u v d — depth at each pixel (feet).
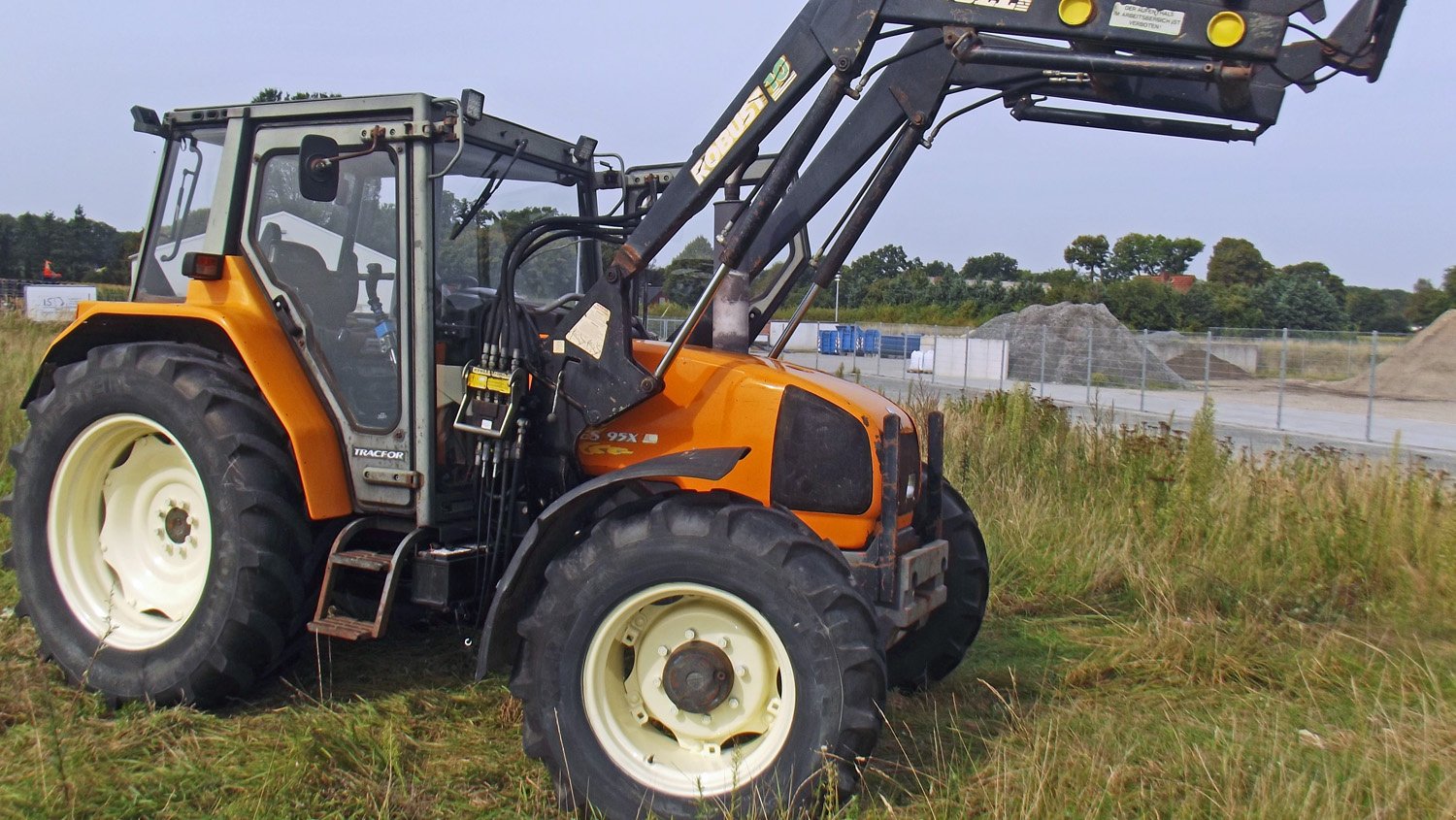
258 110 13.79
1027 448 26.66
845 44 11.89
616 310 12.84
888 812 11.21
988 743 13.19
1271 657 16.61
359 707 13.42
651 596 11.30
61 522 14.26
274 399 13.07
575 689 11.34
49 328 60.49
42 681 13.70
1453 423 61.98
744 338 14.06
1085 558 20.77
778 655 11.03
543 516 11.48
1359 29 11.73
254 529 12.90
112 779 11.30
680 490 12.85
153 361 13.51
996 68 13.41
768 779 10.84
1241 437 52.24
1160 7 11.17
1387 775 11.85
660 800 11.04
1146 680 15.98
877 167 13.92
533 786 11.76
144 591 14.20
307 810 10.87
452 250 13.89
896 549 12.48
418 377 12.96
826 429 12.66
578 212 16.44
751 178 16.08
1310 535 20.95
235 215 13.94
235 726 12.86
